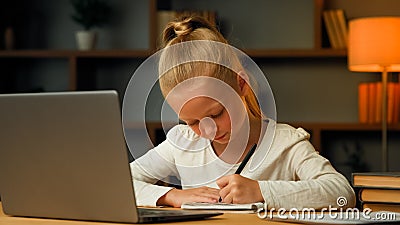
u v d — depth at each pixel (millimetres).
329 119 4738
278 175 2035
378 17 4344
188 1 4773
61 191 1443
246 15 4750
